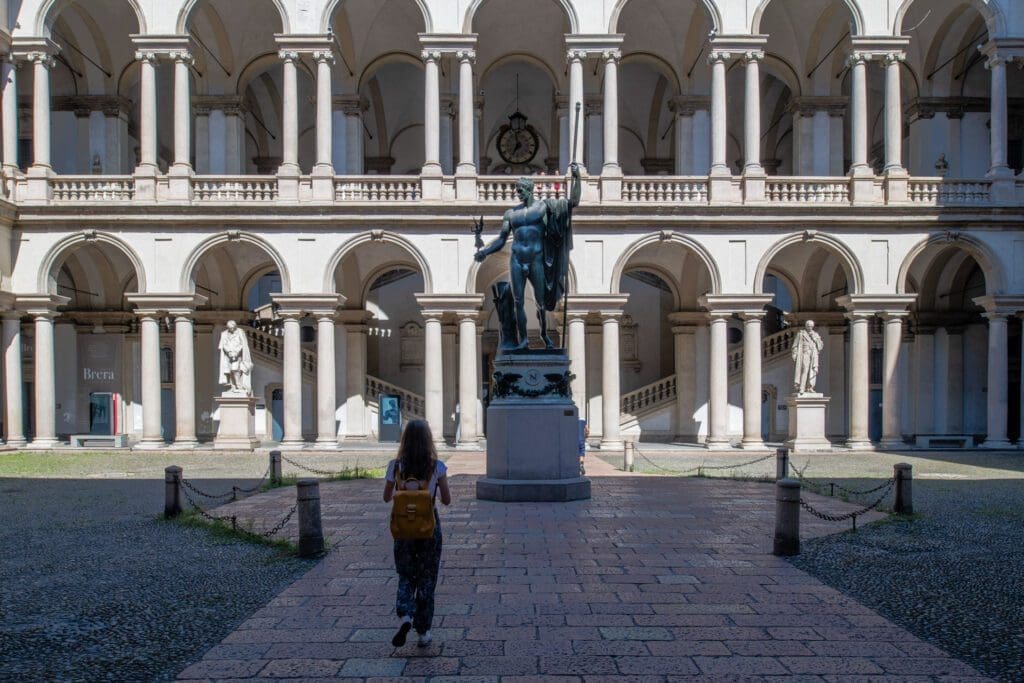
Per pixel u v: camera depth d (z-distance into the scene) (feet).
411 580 23.44
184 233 97.86
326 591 30.22
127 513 50.03
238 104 114.21
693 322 116.06
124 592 31.04
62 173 113.29
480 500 50.14
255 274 116.57
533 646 23.85
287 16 98.89
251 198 100.22
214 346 115.85
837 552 37.19
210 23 108.88
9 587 31.96
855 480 66.69
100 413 108.47
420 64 116.37
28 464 82.94
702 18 109.60
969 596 30.25
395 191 105.29
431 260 98.58
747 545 38.06
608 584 30.81
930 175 115.65
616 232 98.99
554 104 132.16
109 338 116.88
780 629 25.70
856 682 21.39
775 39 113.60
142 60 98.37
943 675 21.97
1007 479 69.46
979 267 117.70
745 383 99.86
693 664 22.49
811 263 115.65
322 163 99.25
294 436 98.37
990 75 116.88
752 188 99.14
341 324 115.34
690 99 114.42
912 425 120.88
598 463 81.20
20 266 97.50
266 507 50.70
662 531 41.09
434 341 98.27
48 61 98.84
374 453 94.68
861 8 99.76
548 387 50.80
